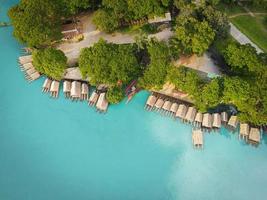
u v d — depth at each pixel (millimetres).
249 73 170125
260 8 190375
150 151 165750
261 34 185625
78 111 173000
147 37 179375
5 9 195375
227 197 159000
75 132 169000
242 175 162875
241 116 167875
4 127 169375
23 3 179375
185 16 178500
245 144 168250
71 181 159125
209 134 169250
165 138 168125
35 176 160125
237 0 191000
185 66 178500
